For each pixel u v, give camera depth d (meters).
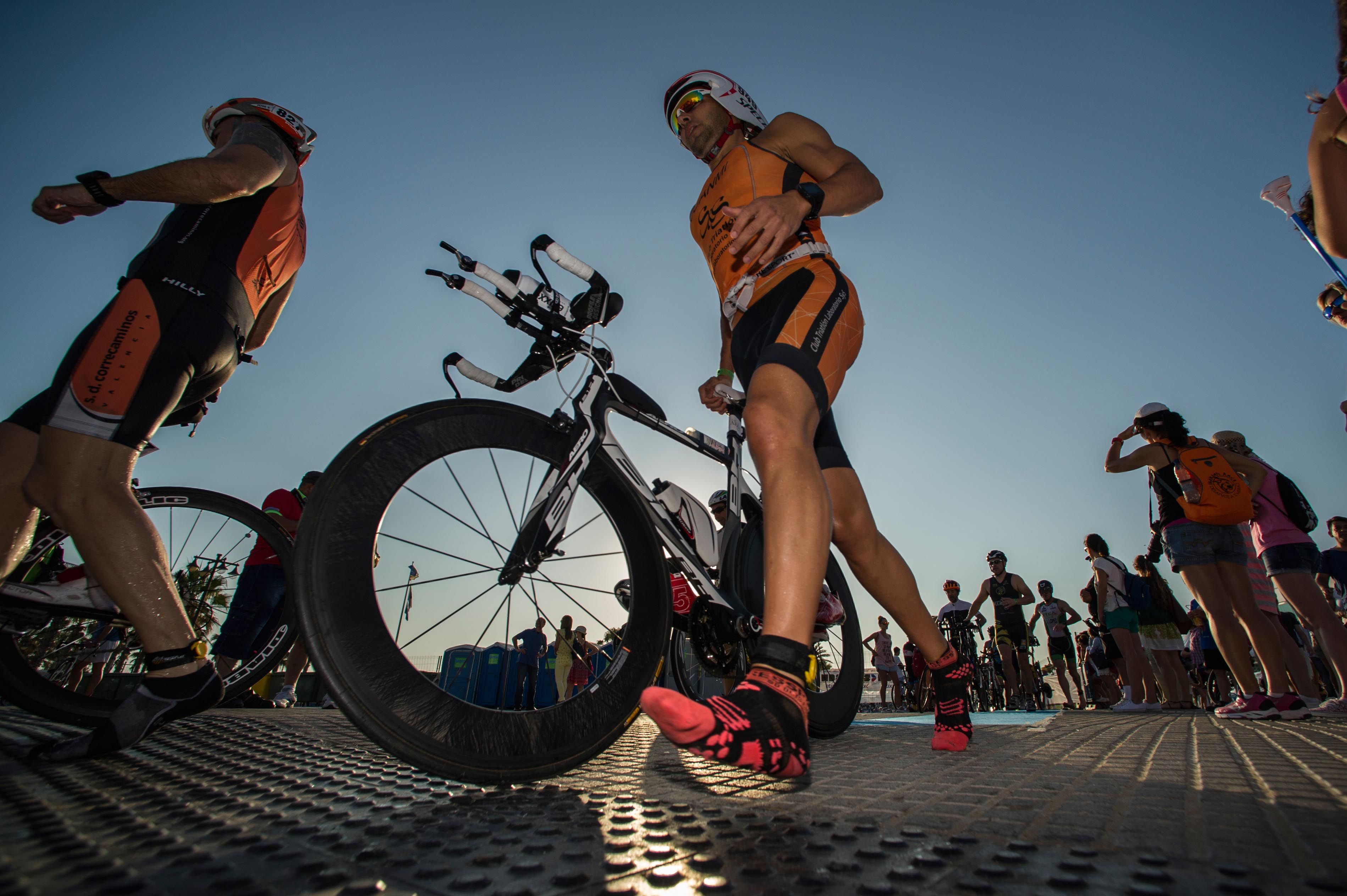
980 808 1.02
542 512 1.64
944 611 8.33
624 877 0.72
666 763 1.63
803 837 0.87
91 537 1.48
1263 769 1.30
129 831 0.88
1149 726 2.71
